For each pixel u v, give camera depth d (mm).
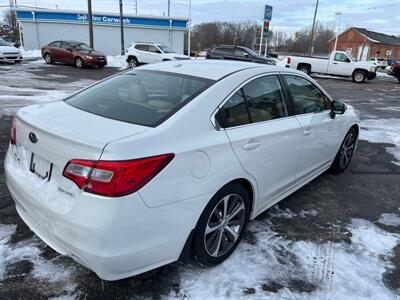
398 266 3004
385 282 2789
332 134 4340
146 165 2092
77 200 2066
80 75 17547
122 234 2059
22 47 33375
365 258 3086
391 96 16016
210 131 2543
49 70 19109
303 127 3566
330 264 2963
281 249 3117
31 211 2387
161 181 2166
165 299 2453
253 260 2928
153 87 2879
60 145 2174
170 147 2240
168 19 33188
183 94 2691
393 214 3971
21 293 2426
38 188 2330
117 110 2602
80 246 2078
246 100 2955
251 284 2650
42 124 2361
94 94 3004
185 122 2424
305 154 3748
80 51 21438
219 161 2531
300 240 3287
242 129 2809
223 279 2682
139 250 2156
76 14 32688
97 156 2023
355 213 3926
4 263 2695
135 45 22922
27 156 2531
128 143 2076
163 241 2260
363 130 8062
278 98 3383
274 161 3178
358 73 23000
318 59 24047
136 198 2064
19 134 2607
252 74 3119
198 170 2377
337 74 23688
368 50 68062
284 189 3588
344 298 2586
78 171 2068
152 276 2662
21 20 32719
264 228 3447
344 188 4598
